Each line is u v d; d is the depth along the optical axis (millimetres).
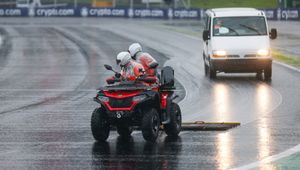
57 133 33406
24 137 32281
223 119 37375
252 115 38594
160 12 183375
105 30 137125
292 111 39875
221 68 57781
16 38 117000
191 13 181500
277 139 30656
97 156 27312
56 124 36438
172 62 75000
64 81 59094
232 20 60500
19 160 26672
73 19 180375
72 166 25438
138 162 26000
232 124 34750
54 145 29984
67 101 46469
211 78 59156
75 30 137625
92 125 30359
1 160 26688
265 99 45406
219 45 58375
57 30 137500
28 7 187625
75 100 47000
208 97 47094
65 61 78688
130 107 29547
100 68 70125
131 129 32219
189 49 93000
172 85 31469
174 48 94688
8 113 40969
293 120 36469
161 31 133125
